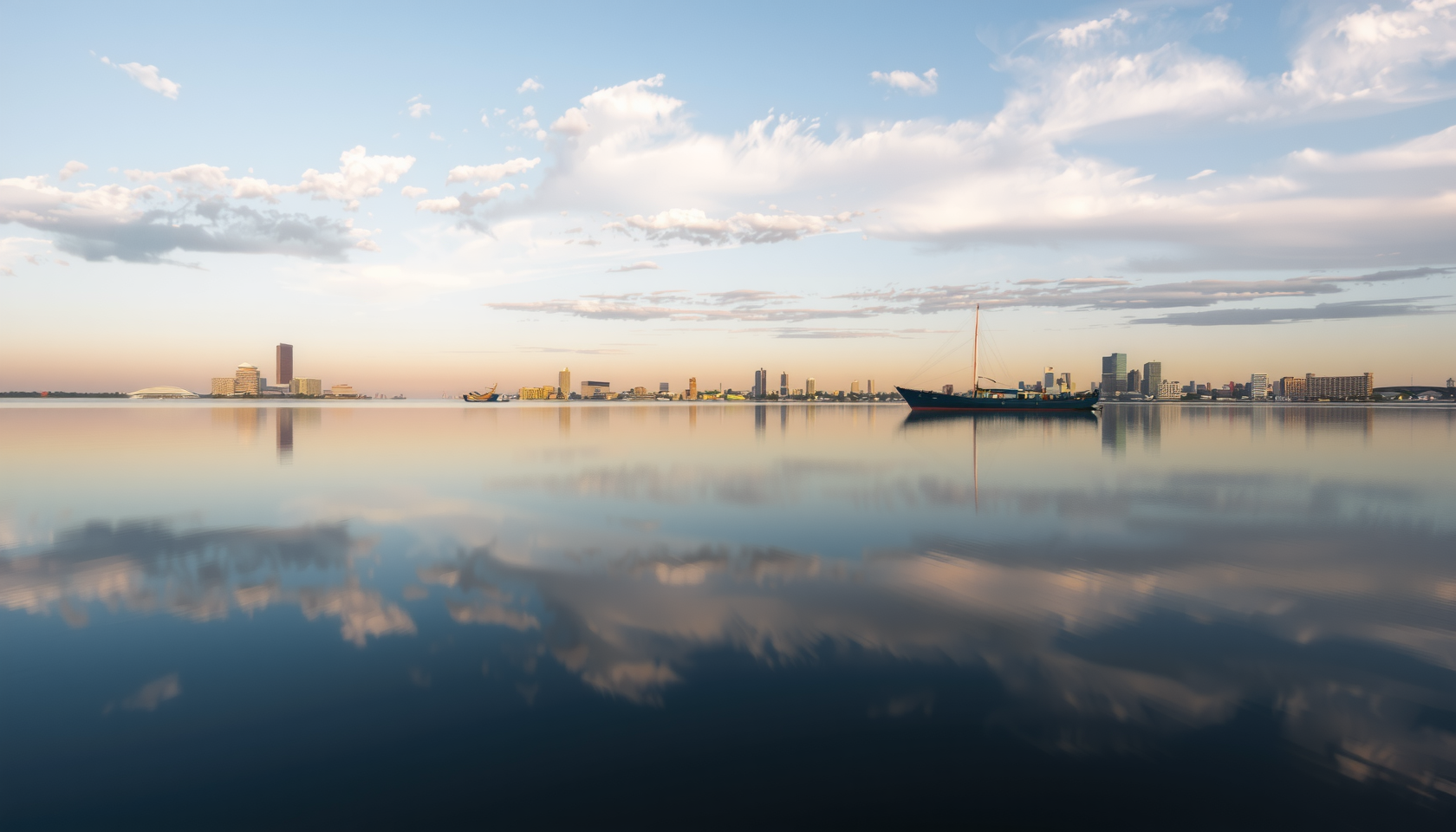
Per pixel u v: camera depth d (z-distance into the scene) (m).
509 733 5.89
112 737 5.81
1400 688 6.61
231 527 14.45
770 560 11.66
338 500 18.05
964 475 23.55
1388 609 8.94
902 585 10.12
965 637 8.02
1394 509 16.64
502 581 10.39
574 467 26.17
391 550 12.33
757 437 45.91
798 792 5.09
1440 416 97.19
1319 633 8.09
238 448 34.28
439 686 6.75
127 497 18.36
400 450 33.88
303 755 5.59
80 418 73.50
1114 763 5.41
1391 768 5.29
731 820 4.82
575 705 6.36
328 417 80.44
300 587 10.06
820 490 20.05
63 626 8.38
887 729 5.93
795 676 6.98
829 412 125.50
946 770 5.34
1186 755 5.50
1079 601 9.36
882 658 7.41
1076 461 28.66
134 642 7.85
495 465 27.05
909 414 106.44
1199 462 28.14
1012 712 6.21
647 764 5.45
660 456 31.11
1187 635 8.03
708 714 6.20
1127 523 14.85
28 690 6.62
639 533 13.88
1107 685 6.74
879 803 4.98
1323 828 4.66
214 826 4.78
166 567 11.14
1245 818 4.74
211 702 6.40
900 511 16.34
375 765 5.45
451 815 4.88
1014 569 11.05
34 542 12.95
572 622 8.55
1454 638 7.89
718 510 16.55
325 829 4.77
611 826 4.77
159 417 76.62
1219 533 13.80
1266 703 6.32
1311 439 43.44
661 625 8.46
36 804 4.98
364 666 7.19
